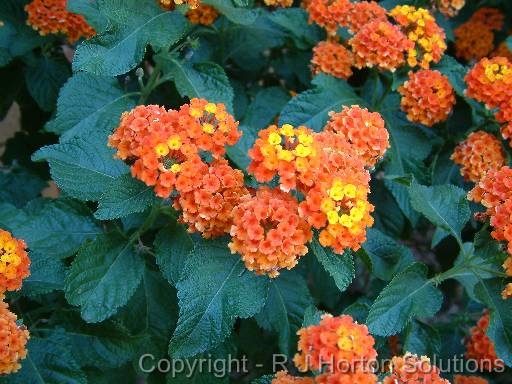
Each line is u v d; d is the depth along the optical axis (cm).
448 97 39
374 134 31
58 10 40
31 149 48
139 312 34
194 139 28
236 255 28
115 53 33
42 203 36
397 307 32
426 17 39
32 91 43
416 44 39
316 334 24
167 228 31
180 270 31
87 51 32
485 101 38
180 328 28
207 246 28
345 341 23
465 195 34
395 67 38
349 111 32
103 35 32
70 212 33
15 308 32
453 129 44
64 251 32
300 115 38
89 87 37
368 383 23
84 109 37
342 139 30
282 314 33
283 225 26
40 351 30
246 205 26
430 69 41
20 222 34
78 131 37
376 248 36
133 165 27
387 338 37
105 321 32
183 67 37
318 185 27
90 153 32
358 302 35
